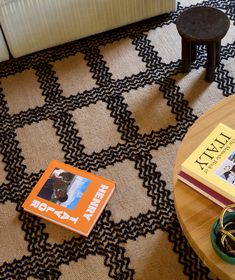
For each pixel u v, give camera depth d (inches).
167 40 88.4
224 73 82.4
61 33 85.8
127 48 88.5
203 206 52.2
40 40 85.7
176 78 83.0
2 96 84.8
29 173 74.9
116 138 77.2
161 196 70.2
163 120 78.2
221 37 74.5
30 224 69.6
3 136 79.6
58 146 77.4
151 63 85.7
